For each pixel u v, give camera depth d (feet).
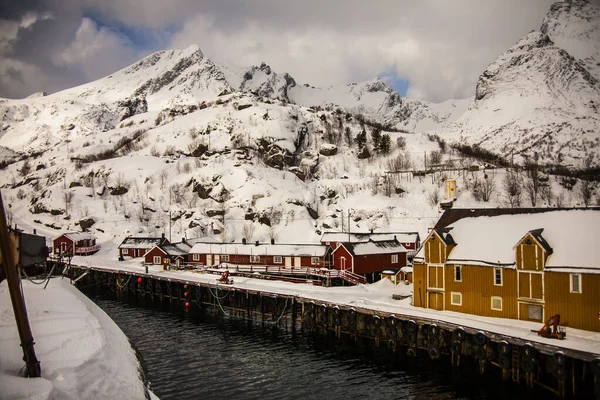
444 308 172.04
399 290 219.61
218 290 236.84
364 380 138.92
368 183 487.20
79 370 78.43
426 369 144.87
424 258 179.11
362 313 173.47
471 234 176.65
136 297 273.13
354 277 251.60
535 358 123.65
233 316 223.10
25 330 69.41
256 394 130.11
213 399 126.62
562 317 144.05
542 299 148.36
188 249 339.98
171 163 574.56
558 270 144.87
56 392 66.03
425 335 152.56
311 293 207.41
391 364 151.02
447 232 180.45
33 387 63.72
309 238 401.08
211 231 417.90
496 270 159.84
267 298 224.53
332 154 604.90
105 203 481.46
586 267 140.05
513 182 435.94
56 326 106.01
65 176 562.66
